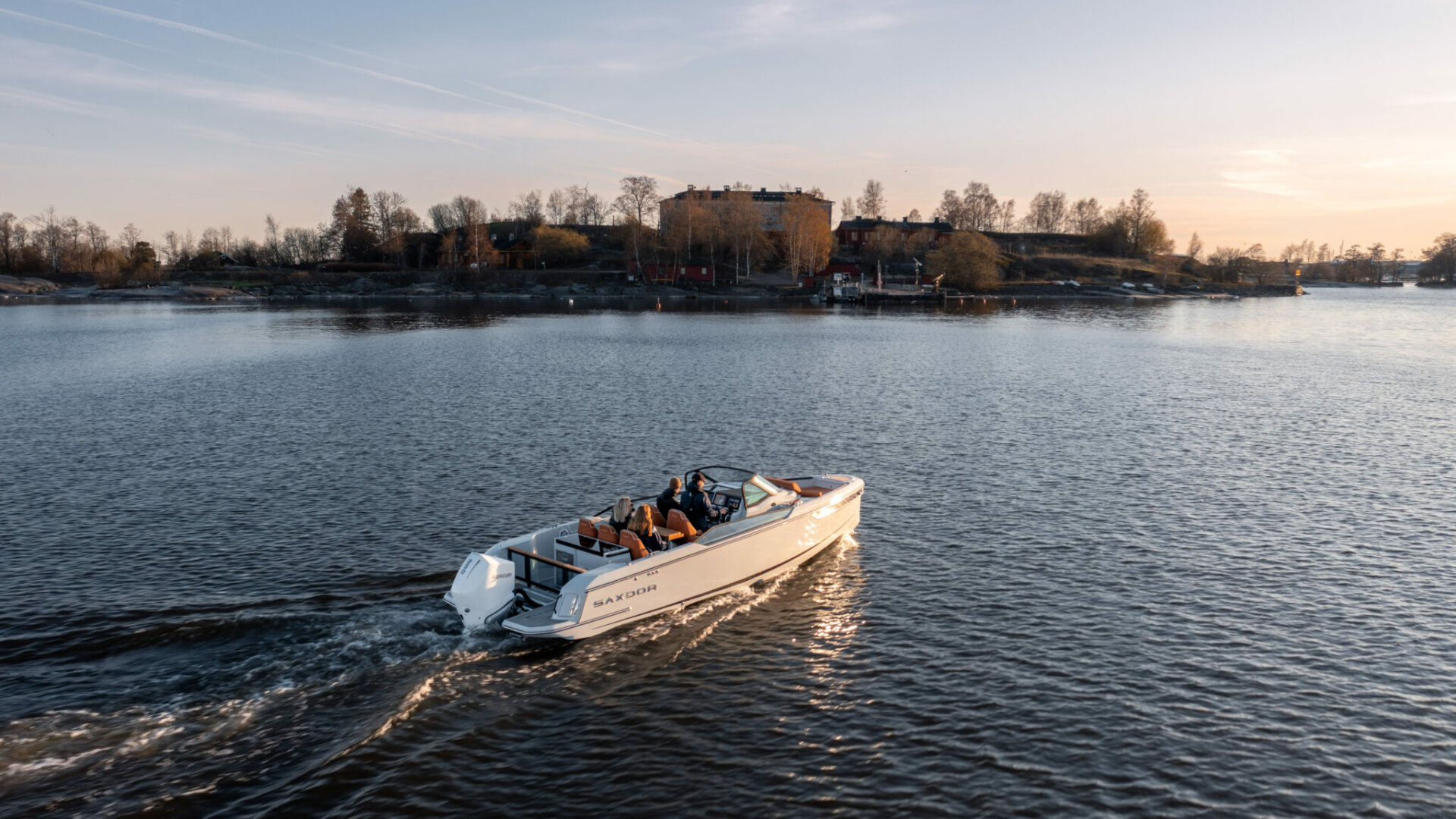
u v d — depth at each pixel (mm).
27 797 9164
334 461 24844
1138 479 23641
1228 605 15086
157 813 9023
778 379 43594
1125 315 110438
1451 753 10602
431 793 9562
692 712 11398
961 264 153500
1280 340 72000
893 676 12477
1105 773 10156
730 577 15102
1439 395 40094
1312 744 10797
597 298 138000
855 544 18125
